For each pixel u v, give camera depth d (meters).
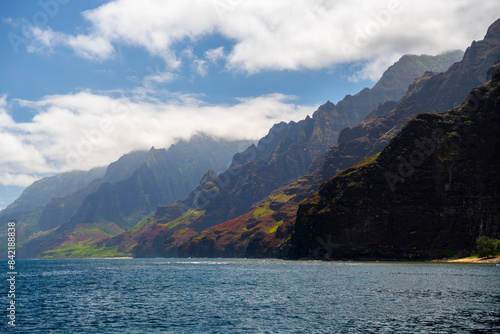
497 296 74.56
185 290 91.31
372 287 90.69
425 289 85.56
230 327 50.97
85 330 49.97
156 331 49.22
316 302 69.81
